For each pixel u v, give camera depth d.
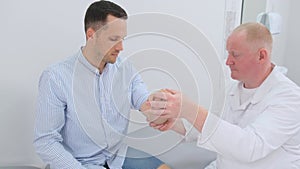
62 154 1.28
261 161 1.25
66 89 1.27
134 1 1.77
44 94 1.27
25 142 1.61
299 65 2.72
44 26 1.53
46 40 1.55
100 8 1.16
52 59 1.58
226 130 1.10
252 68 1.23
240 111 1.34
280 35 2.66
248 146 1.11
